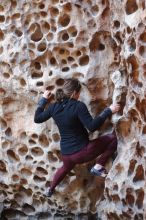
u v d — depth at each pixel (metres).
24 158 6.39
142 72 5.14
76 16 5.80
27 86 6.15
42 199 6.55
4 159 6.48
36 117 5.67
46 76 6.05
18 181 6.52
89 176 6.26
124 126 5.61
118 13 5.55
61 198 6.40
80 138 5.57
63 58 5.97
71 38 5.86
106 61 5.88
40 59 6.07
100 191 6.30
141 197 5.43
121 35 5.60
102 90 5.96
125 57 5.32
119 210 5.60
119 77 5.57
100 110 6.07
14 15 6.07
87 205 6.36
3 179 6.61
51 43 5.93
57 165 6.24
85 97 6.00
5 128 6.45
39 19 5.99
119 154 5.64
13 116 6.39
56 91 5.92
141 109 5.25
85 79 5.88
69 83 5.47
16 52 6.10
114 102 5.60
